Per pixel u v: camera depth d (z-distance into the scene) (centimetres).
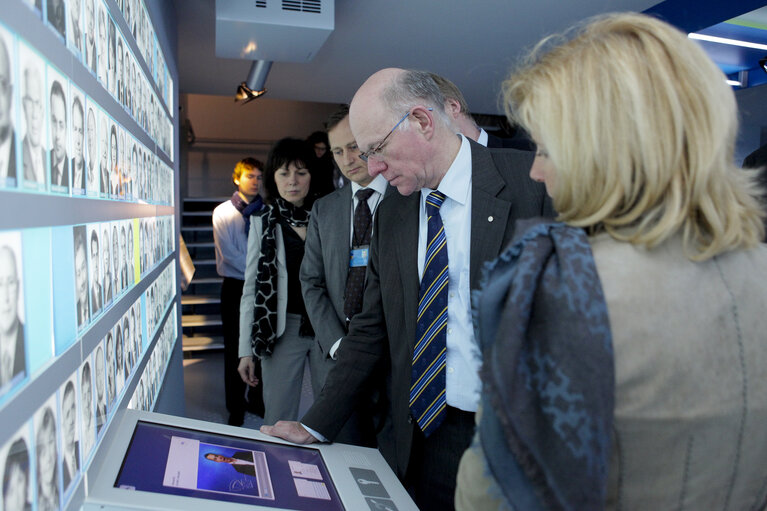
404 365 150
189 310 668
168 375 233
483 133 226
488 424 65
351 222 231
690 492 66
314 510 100
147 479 98
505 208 140
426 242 149
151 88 177
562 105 71
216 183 920
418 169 143
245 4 309
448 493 145
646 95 67
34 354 68
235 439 125
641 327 64
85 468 90
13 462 61
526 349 65
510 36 407
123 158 127
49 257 75
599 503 59
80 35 90
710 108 67
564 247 67
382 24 384
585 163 70
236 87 580
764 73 545
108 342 109
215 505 93
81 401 89
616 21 74
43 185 72
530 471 61
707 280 68
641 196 69
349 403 151
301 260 284
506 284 69
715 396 65
